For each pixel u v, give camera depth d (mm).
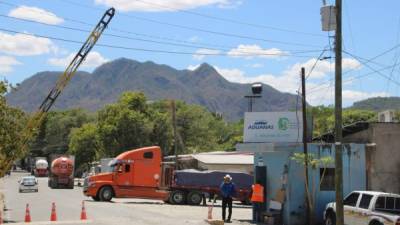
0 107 30250
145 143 97812
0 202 40250
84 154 128250
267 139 33219
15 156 33562
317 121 63688
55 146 169000
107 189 47844
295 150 28406
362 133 30109
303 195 28312
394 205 21984
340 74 21109
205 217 31594
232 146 116500
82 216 28562
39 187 86688
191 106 113188
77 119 172000
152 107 112625
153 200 52594
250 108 41250
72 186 82750
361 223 22328
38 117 48281
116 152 97062
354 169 28516
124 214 32594
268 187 30094
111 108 99812
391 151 29031
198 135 109250
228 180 28484
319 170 28141
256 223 29250
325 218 25422
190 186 46969
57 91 49375
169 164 48594
